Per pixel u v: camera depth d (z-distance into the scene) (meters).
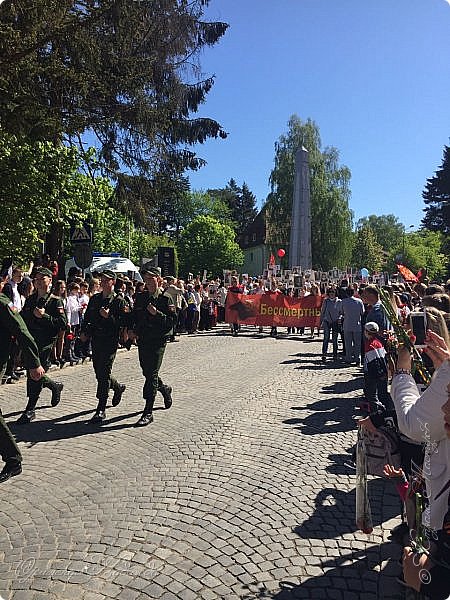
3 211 13.09
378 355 6.68
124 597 2.99
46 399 7.80
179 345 15.03
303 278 23.50
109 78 13.73
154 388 6.60
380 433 3.49
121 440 5.86
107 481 4.69
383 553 3.51
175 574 3.23
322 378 9.87
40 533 3.75
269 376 10.01
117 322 6.61
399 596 3.03
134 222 18.58
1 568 3.29
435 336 2.40
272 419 6.82
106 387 6.69
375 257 64.56
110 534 3.72
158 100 17.23
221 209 79.44
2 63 10.18
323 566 3.35
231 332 18.86
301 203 28.44
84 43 12.24
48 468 5.00
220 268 56.53
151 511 4.09
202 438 5.95
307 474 4.91
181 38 17.17
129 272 25.41
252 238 69.00
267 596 3.03
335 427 6.47
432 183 72.50
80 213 16.38
